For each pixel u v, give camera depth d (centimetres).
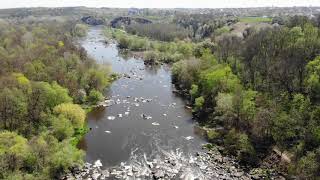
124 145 11712
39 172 8919
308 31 18775
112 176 9762
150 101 16312
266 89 13988
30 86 12569
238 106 12231
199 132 12875
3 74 14600
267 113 11362
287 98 12506
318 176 8769
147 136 12456
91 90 16125
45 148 9444
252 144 11131
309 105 11444
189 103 16038
